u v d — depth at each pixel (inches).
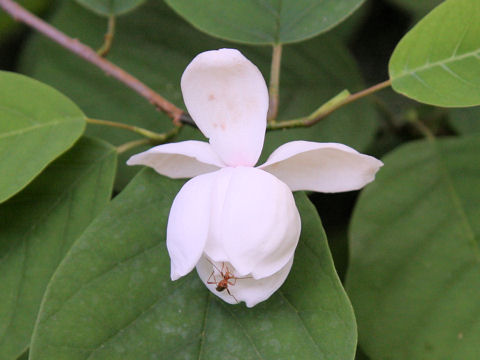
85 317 19.5
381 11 28.3
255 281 18.8
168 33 25.7
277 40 22.2
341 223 25.5
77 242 19.9
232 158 19.4
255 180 18.7
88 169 21.5
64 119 21.4
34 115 21.3
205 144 19.6
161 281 19.9
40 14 27.8
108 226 20.0
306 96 25.3
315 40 25.5
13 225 21.1
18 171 20.7
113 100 25.2
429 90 20.4
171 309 19.7
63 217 21.1
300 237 19.8
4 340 20.5
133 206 20.2
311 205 20.0
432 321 21.3
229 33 22.3
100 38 25.9
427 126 25.8
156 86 25.3
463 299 21.4
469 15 20.1
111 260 19.9
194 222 18.6
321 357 19.1
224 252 18.5
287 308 19.5
